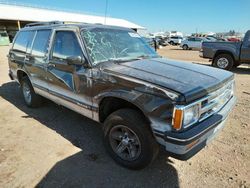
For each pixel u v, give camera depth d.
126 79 2.80
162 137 2.52
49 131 4.14
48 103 5.52
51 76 4.04
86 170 3.05
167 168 3.10
